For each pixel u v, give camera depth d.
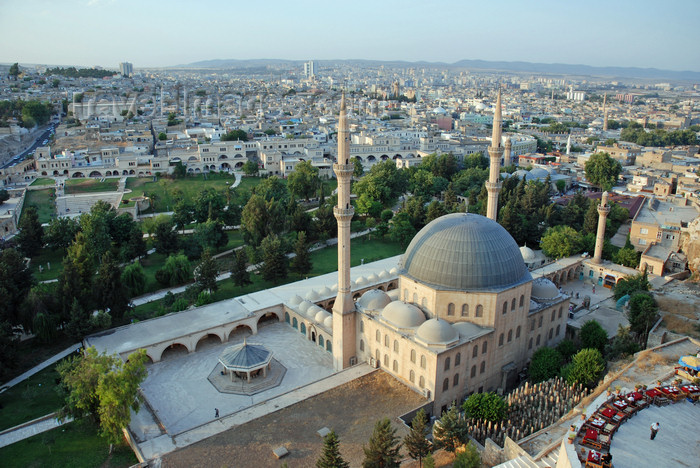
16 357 100.88
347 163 91.25
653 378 83.75
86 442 83.00
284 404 86.44
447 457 74.69
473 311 90.88
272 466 71.88
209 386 98.25
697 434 61.78
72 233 161.12
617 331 108.50
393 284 135.88
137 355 82.44
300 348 111.69
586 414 65.31
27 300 109.38
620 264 145.00
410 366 89.88
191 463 72.94
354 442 76.31
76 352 109.94
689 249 140.12
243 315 117.56
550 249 148.88
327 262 163.25
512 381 99.31
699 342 95.62
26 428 86.38
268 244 146.12
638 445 59.41
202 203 188.62
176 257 147.00
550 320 104.56
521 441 71.81
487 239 91.62
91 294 116.75
